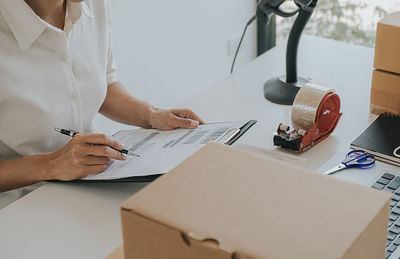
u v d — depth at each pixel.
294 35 1.38
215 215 0.56
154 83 2.34
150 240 0.56
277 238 0.53
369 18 2.32
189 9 2.36
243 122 1.17
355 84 1.46
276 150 1.19
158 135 1.24
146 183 1.10
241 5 2.63
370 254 0.58
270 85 1.46
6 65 1.17
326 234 0.53
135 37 2.17
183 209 0.57
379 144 1.15
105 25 1.40
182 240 0.54
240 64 2.79
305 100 1.19
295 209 0.57
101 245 0.93
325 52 1.66
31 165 1.12
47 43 1.22
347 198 0.59
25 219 1.00
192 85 2.54
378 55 1.25
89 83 1.35
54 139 1.28
